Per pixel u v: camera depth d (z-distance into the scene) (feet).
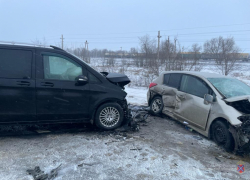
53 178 9.93
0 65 13.42
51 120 14.65
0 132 14.85
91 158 12.05
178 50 51.75
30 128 15.89
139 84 47.57
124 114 17.11
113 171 10.87
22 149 12.66
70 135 15.17
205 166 12.07
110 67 66.80
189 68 49.29
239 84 17.72
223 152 14.08
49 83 14.12
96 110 15.85
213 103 15.44
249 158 13.42
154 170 11.23
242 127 13.28
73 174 10.37
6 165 10.84
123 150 13.28
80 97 14.96
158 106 21.56
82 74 15.21
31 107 13.93
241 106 14.93
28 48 14.08
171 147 14.30
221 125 14.42
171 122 19.93
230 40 57.00
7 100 13.38
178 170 11.39
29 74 13.82
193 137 16.39
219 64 56.44
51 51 14.57
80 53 73.36
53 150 12.75
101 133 15.76
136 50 77.36
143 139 15.29
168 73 21.61
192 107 17.07
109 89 15.80
